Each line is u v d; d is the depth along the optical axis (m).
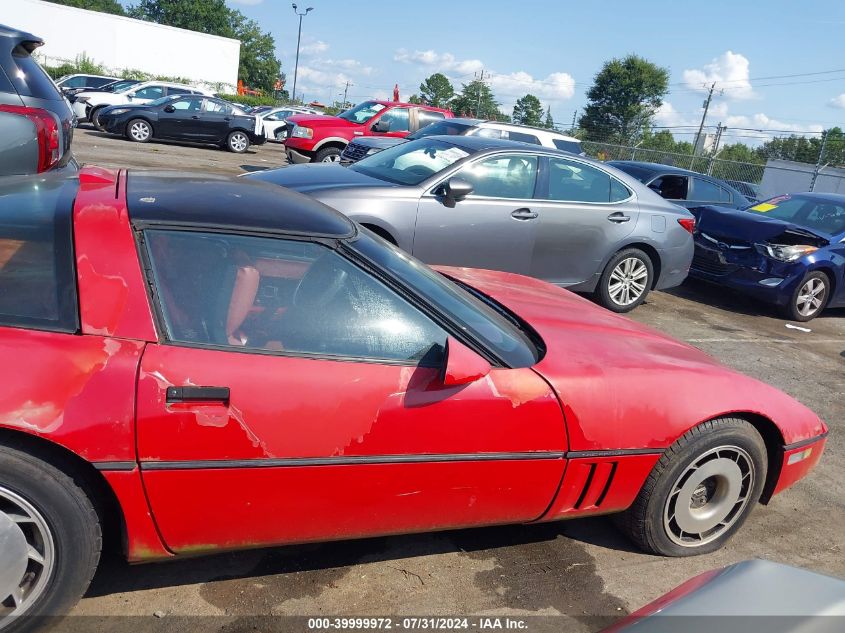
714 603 1.50
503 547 3.01
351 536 2.48
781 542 3.36
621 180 7.10
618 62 70.62
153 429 2.08
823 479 4.14
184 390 2.11
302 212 2.66
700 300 8.84
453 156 6.31
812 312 8.41
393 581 2.70
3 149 4.58
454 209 6.04
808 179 27.59
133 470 2.08
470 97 76.44
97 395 2.04
